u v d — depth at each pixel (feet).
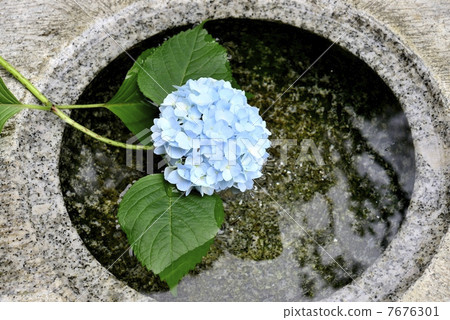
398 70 3.96
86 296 3.76
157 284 4.13
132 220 3.76
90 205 4.11
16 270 3.70
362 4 3.96
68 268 3.77
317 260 4.23
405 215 3.92
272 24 4.03
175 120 3.68
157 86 3.86
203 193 3.77
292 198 4.36
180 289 4.15
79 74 3.89
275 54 4.27
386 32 3.94
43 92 3.83
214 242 4.28
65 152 3.97
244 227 4.32
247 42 4.21
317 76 4.33
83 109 4.04
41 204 3.79
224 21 4.02
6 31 3.87
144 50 4.03
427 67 3.91
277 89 4.40
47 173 3.83
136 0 3.88
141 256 3.72
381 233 4.14
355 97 4.29
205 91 3.71
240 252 4.27
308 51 4.19
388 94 4.05
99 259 4.07
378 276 3.85
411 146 4.00
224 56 3.91
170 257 3.73
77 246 3.81
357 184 4.29
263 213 4.35
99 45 3.89
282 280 4.21
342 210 4.29
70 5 3.88
